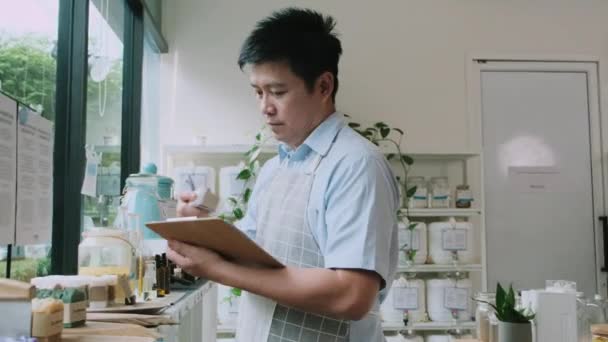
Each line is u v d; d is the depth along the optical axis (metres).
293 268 1.24
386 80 4.03
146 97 3.68
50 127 1.65
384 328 3.50
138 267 1.83
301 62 1.29
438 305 3.57
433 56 4.07
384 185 1.29
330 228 1.29
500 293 2.21
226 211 3.52
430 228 3.66
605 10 4.11
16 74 1.73
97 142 2.46
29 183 1.50
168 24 3.96
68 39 2.14
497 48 4.10
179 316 1.57
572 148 4.10
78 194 2.11
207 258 1.26
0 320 1.01
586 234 4.07
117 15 2.94
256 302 1.43
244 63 1.33
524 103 4.11
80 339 1.08
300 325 1.35
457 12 4.09
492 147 4.09
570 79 4.12
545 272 4.04
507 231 4.05
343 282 1.21
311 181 1.37
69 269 2.08
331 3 4.05
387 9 4.07
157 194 2.28
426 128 4.02
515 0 4.12
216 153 3.67
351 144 1.33
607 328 2.18
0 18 1.61
